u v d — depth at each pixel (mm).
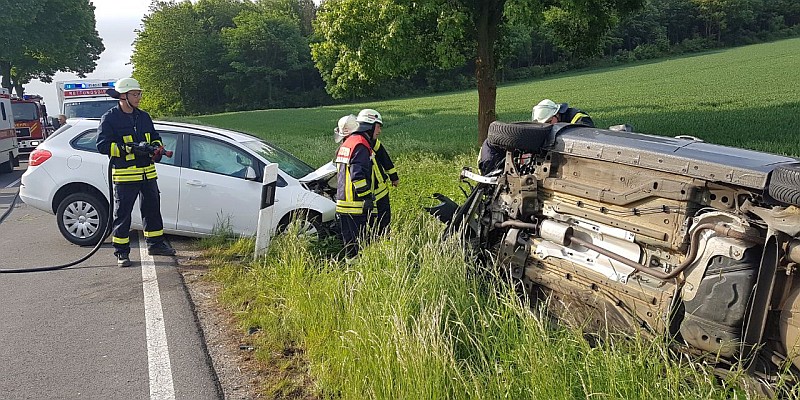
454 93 74562
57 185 8016
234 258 7141
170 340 4887
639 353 3369
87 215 8047
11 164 18938
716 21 87000
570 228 4316
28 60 52250
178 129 8156
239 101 90625
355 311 4414
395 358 3662
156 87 89562
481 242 5223
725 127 20312
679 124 22234
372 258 5301
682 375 3197
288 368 4363
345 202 6422
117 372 4348
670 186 3689
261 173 7926
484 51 16516
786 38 85688
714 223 3416
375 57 16938
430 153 15469
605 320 3805
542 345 3480
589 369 3312
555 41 18953
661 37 88375
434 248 4895
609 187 4082
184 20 89500
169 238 8211
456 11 14859
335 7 17422
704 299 3377
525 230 4703
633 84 50375
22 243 8359
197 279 6496
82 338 4945
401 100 67562
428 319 3830
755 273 3234
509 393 3314
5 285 6383
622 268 3918
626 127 4852
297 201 7625
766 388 3154
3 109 18391
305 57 92938
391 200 8547
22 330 5121
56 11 45250
